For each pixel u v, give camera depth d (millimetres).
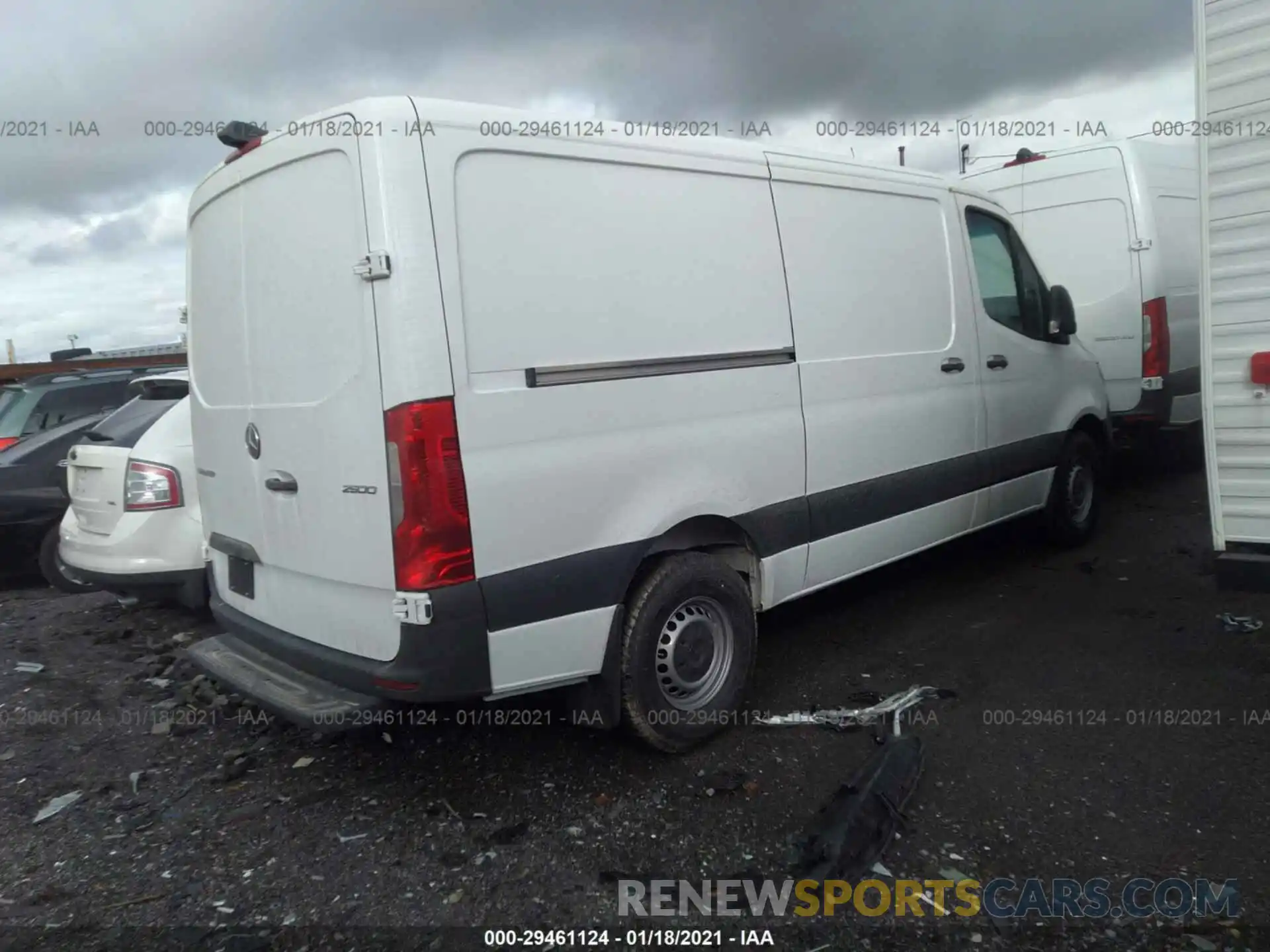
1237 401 3725
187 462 5559
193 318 4422
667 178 3988
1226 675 4688
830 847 3312
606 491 3703
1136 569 6410
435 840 3574
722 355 4133
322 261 3449
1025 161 8617
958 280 5613
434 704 4324
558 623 3598
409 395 3195
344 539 3488
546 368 3514
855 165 5027
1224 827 3430
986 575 6445
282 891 3299
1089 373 6906
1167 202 8242
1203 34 3656
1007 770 3889
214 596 4512
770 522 4387
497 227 3408
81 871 3455
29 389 8375
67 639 6098
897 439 5090
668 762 4078
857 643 5352
